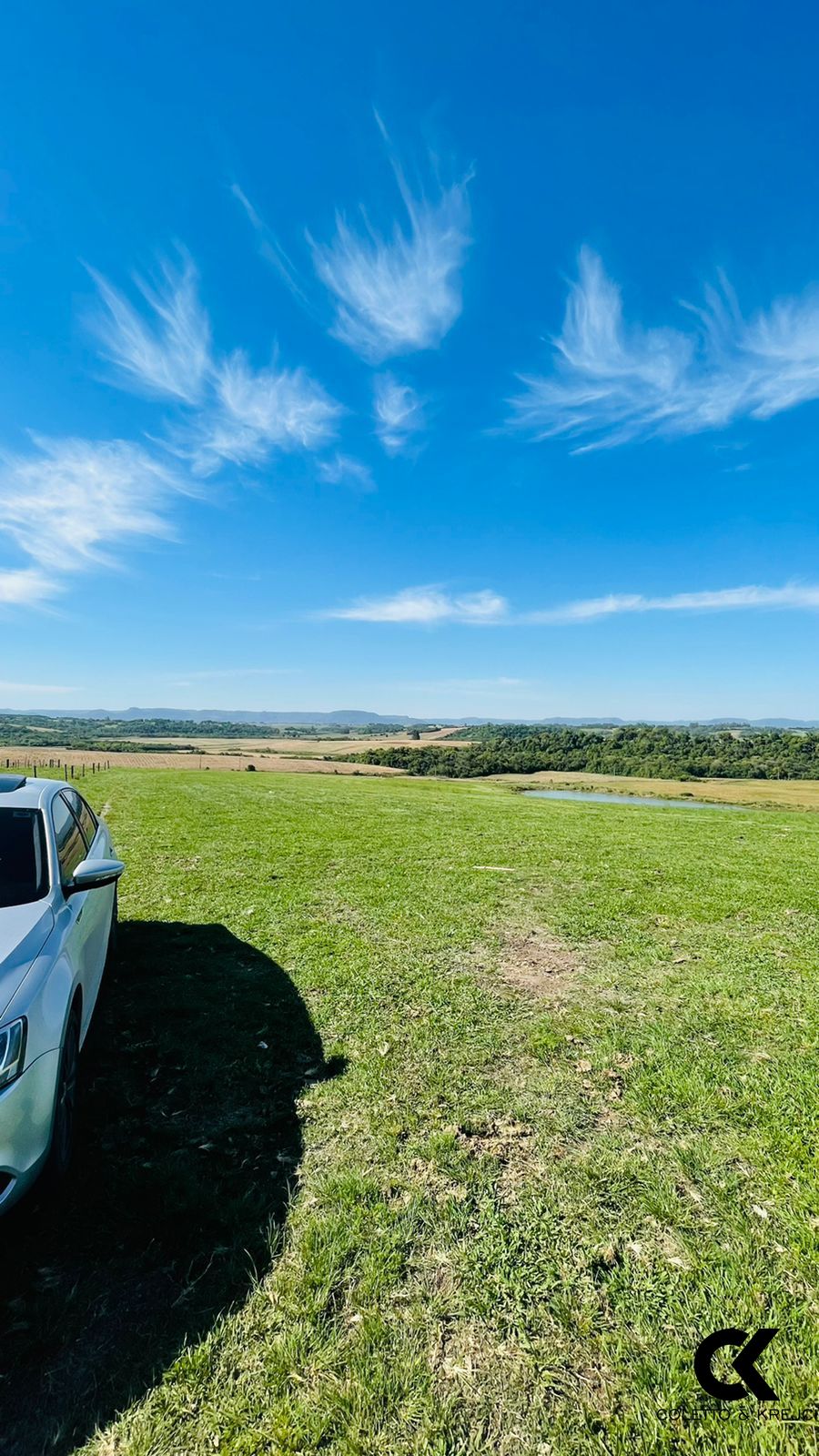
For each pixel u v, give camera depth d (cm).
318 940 644
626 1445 188
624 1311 231
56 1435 188
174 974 555
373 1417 194
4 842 383
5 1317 224
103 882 388
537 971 568
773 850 1192
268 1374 207
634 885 873
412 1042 437
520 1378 207
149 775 3547
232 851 1117
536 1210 280
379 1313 229
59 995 297
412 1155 318
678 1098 370
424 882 889
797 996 518
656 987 534
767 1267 250
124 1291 236
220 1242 260
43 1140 263
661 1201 285
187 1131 336
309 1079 389
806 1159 315
